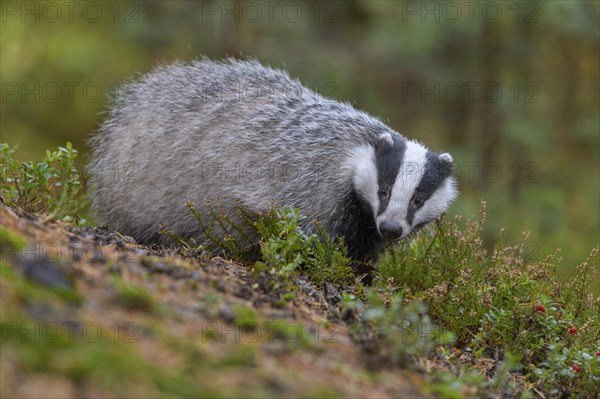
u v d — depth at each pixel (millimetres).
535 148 22359
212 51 22500
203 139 11859
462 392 6633
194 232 11852
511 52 22531
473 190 21719
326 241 10391
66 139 24172
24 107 24031
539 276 9773
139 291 6004
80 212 14148
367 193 11070
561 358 7723
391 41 22422
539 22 21922
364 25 24031
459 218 11320
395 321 7109
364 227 11430
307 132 11422
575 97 23891
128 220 12625
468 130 23234
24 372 4664
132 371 4949
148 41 22719
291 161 11258
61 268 5863
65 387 4656
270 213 10023
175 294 6504
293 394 5297
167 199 12039
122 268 6617
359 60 22938
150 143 12320
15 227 6961
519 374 7988
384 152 11195
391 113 23141
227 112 11891
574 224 21703
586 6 21625
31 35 24078
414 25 22141
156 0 22391
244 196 11250
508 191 21797
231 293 7156
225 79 12352
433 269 10008
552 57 23766
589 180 22828
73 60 23891
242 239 11258
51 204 9438
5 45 23953
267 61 22281
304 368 5848
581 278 9828
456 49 22938
